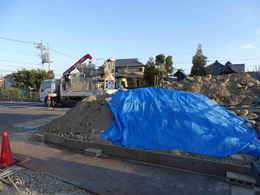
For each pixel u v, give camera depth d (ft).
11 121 32.24
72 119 22.22
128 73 128.47
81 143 16.63
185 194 9.47
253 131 16.66
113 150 15.08
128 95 22.27
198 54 115.55
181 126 16.29
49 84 60.08
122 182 10.73
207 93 31.58
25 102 83.15
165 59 130.93
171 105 19.49
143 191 9.77
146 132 16.21
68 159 14.40
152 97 21.12
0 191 9.71
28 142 19.44
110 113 19.85
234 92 30.45
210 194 9.45
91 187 10.12
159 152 13.85
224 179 10.95
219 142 13.98
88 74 57.52
